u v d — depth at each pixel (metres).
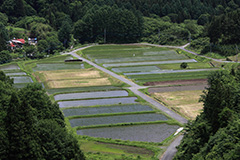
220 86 77.00
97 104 120.94
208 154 62.00
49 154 66.94
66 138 71.38
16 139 62.88
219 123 74.25
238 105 82.00
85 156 74.50
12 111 63.53
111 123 102.50
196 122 82.38
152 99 127.25
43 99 81.19
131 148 84.69
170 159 78.50
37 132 66.69
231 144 60.75
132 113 111.00
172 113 111.88
